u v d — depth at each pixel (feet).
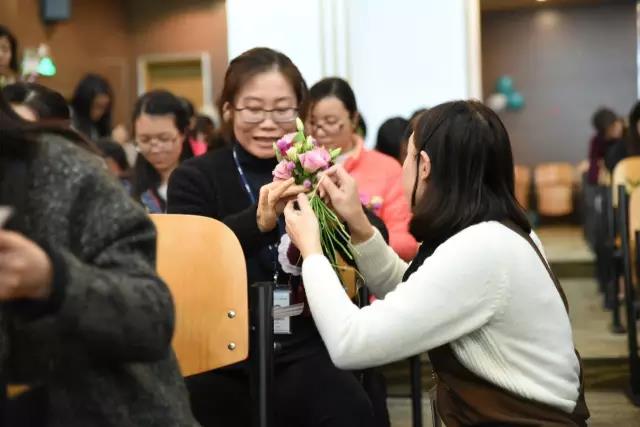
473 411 5.40
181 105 10.74
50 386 4.01
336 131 10.89
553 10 41.39
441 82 20.21
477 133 5.52
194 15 34.91
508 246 5.31
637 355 12.56
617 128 22.90
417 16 20.20
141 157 10.85
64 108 7.32
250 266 6.93
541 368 5.35
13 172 3.93
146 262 4.11
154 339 3.97
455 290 5.22
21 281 3.49
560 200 36.45
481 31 41.86
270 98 7.11
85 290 3.68
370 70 20.34
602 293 18.35
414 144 5.77
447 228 5.51
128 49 35.22
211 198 7.21
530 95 41.75
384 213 10.90
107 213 4.02
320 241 6.13
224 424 6.62
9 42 14.46
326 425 6.39
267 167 7.30
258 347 5.70
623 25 40.96
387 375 13.39
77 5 30.30
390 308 5.30
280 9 20.16
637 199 12.48
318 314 5.52
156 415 4.23
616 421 11.68
